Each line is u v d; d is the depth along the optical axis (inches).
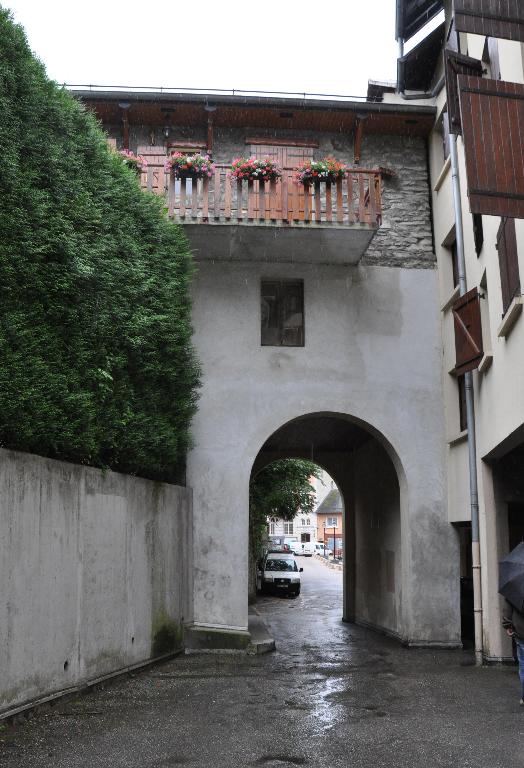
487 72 404.8
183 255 474.6
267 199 504.7
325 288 556.4
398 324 557.0
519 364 361.4
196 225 502.0
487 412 445.1
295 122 582.2
